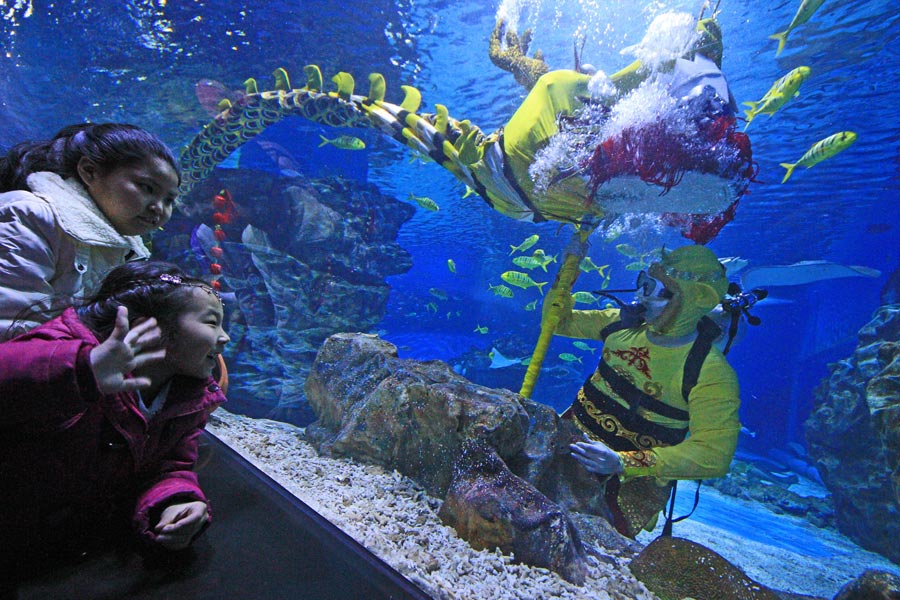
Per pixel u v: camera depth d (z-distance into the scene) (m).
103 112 8.07
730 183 2.33
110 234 1.52
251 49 6.80
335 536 1.42
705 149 2.21
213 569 1.16
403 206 9.20
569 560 1.86
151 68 7.17
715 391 2.42
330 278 7.22
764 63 5.64
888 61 5.46
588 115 2.58
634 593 1.82
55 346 0.96
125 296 1.17
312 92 4.52
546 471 2.56
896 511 4.47
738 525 3.90
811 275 15.34
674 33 2.26
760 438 23.59
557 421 2.73
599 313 3.10
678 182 2.34
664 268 2.54
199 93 7.42
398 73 7.22
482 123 8.01
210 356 1.29
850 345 21.61
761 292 2.58
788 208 11.17
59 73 7.43
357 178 9.35
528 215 3.39
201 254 6.03
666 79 2.30
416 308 24.95
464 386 2.70
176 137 8.28
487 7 6.12
